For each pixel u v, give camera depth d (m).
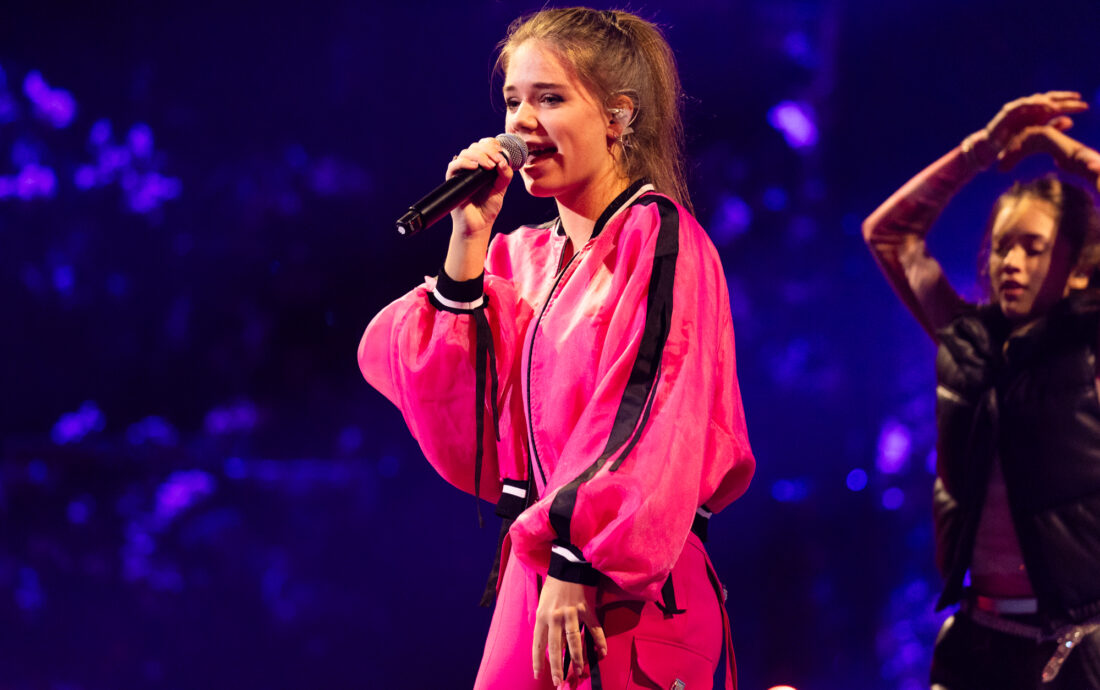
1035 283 9.12
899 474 20.33
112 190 27.52
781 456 21.64
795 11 22.39
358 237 27.30
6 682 13.73
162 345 27.92
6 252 27.69
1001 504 8.88
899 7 19.86
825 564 18.64
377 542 20.39
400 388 5.77
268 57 26.53
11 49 26.83
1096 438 8.57
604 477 4.48
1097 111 15.77
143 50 26.77
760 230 22.81
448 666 14.88
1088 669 8.29
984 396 9.08
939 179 10.27
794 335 22.25
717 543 19.80
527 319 5.59
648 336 4.75
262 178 27.22
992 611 8.87
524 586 5.16
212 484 24.94
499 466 5.77
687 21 22.98
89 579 18.02
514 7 25.22
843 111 21.30
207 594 17.36
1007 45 18.02
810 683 15.62
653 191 5.34
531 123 5.27
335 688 14.14
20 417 27.78
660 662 4.81
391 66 26.16
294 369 27.83
